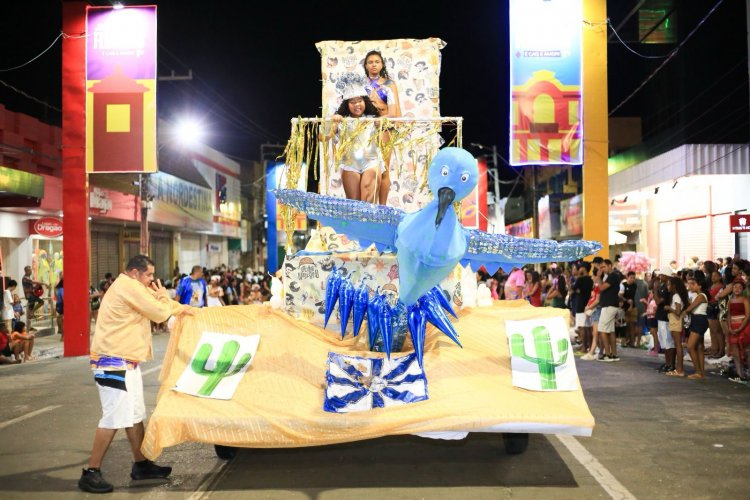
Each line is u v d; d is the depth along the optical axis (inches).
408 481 222.2
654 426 293.9
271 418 210.1
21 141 788.6
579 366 469.1
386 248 214.4
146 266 232.7
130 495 213.6
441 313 227.6
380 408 212.8
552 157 557.9
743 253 679.1
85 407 347.6
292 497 208.5
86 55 526.9
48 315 826.2
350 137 280.8
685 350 528.4
